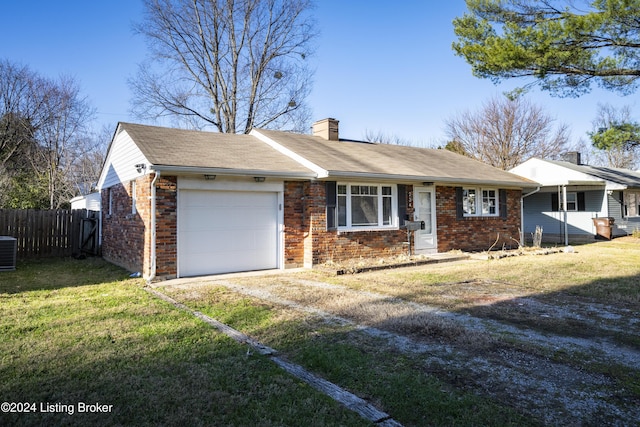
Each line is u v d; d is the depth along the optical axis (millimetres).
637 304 6508
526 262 11594
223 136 12648
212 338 4770
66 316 5719
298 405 3178
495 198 15227
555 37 10938
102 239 13578
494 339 4773
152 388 3449
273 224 10469
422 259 11523
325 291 7551
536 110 36312
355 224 11367
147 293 7367
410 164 13234
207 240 9438
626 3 9883
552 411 3100
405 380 3633
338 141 14812
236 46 25109
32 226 12977
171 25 23719
